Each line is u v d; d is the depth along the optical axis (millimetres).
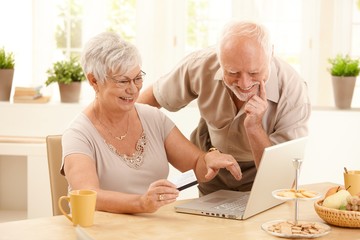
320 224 2170
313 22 5480
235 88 2486
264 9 5500
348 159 4402
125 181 2520
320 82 5527
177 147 2688
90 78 2496
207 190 3082
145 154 2594
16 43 5422
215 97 2824
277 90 2688
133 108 2648
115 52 2404
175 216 2297
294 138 2691
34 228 2141
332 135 4395
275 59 2729
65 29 5477
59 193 2709
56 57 5488
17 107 4504
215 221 2248
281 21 5508
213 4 5551
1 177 4676
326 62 5512
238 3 5508
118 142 2555
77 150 2457
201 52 2900
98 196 2324
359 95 5520
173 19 5547
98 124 2549
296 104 2705
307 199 2115
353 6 5473
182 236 2062
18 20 5406
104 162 2504
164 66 5566
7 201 4703
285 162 2402
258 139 2557
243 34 2393
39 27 5430
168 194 2234
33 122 4504
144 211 2262
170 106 3094
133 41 5566
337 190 2318
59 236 2057
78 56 5469
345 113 4359
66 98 4582
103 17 5520
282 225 2139
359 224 2133
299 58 5535
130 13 5539
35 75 5457
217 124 2875
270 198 2404
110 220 2221
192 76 2896
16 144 4273
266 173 2277
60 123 4484
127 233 2080
